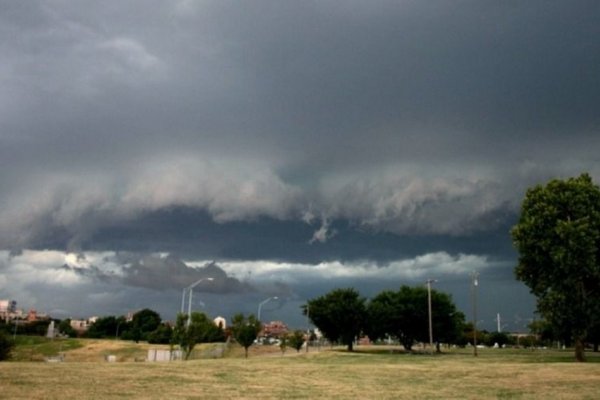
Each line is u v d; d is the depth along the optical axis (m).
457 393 23.95
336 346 133.38
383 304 99.00
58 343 113.25
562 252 53.78
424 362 50.94
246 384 26.00
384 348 118.75
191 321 62.56
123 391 21.08
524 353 88.12
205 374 30.56
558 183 58.31
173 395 20.62
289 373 33.62
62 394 19.19
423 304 95.75
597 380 30.84
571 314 54.50
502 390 25.44
